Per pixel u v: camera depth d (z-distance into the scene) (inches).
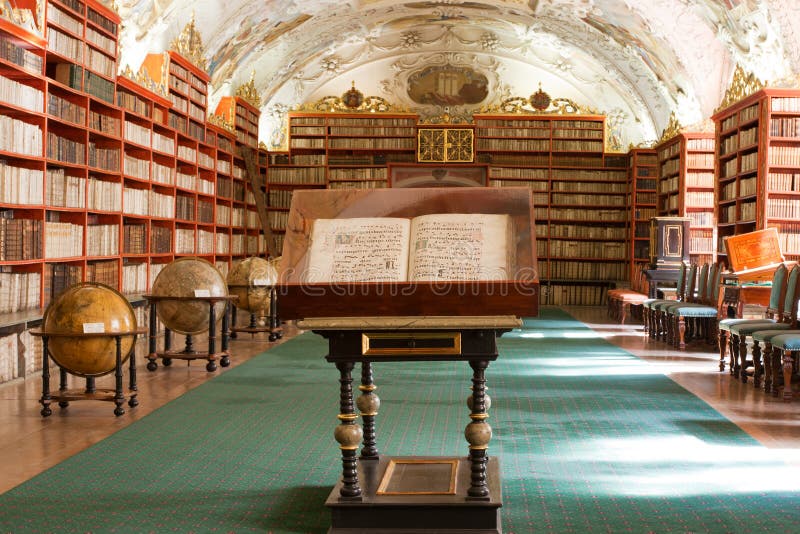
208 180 701.3
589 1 702.5
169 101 575.5
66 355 285.3
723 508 180.7
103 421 273.7
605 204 919.0
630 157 909.8
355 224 169.6
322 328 161.3
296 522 172.9
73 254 436.8
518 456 227.8
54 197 414.0
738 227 577.9
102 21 471.5
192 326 393.7
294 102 926.4
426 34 888.3
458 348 163.2
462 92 935.7
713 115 618.8
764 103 523.2
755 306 502.6
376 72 930.7
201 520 174.1
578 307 885.8
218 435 253.3
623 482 201.8
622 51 783.7
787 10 525.7
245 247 818.2
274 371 389.7
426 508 161.9
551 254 922.7
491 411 293.9
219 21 661.3
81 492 193.6
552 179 921.5
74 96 449.7
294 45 830.5
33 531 167.0
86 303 287.0
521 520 173.2
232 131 768.9
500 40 888.9
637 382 361.1
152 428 263.1
